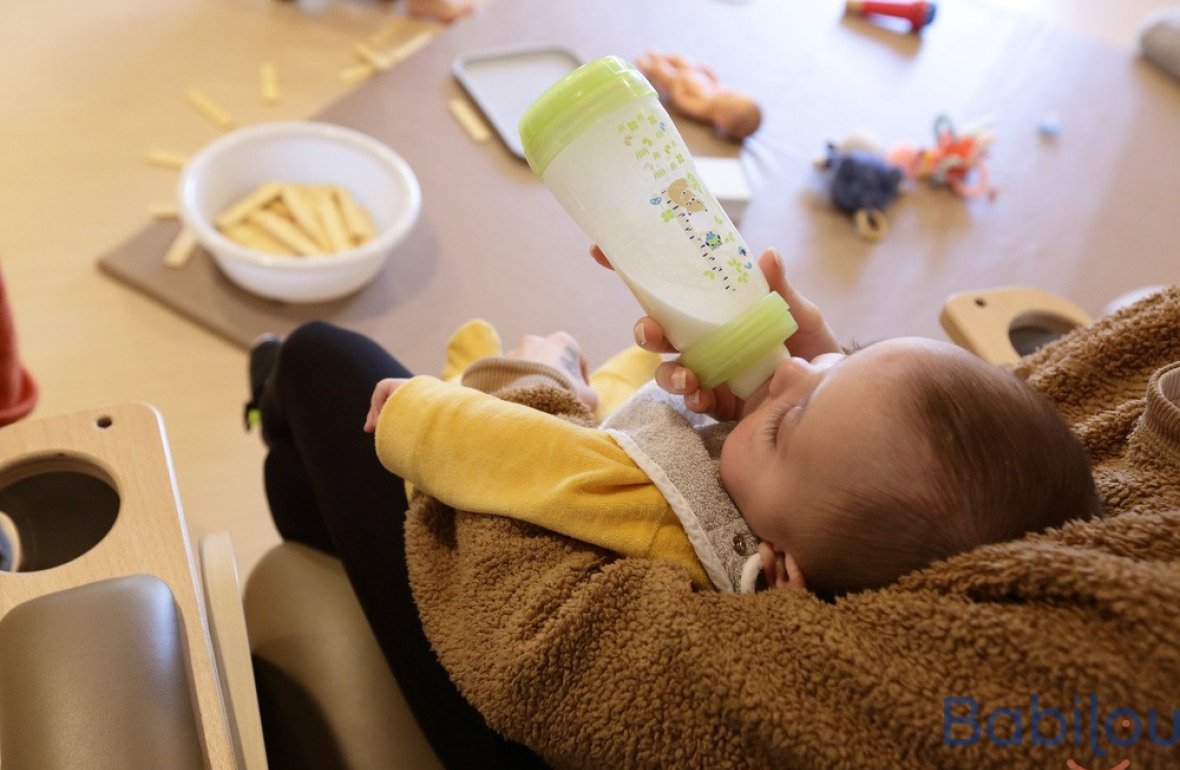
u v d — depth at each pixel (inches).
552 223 61.6
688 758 20.9
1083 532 19.8
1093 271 61.0
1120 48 80.1
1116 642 17.4
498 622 23.6
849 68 73.7
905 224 62.6
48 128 63.4
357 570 29.1
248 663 26.3
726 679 20.2
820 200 63.4
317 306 55.2
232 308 55.2
